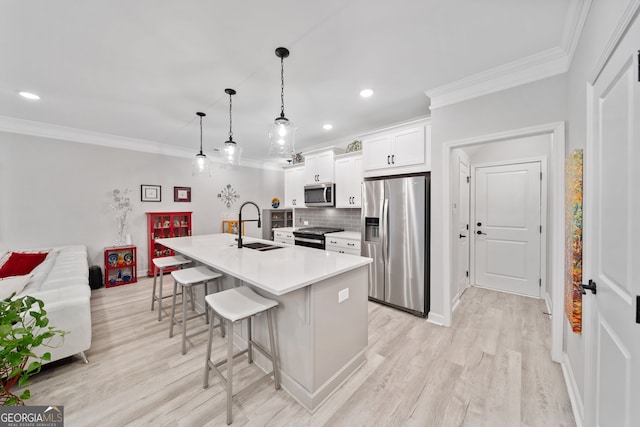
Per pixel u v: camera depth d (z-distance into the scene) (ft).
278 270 5.42
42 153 11.51
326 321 5.30
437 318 8.59
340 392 5.46
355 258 6.70
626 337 2.92
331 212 15.38
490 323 8.60
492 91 7.31
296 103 9.43
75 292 6.56
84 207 12.59
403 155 9.93
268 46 6.08
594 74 4.00
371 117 11.05
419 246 9.18
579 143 5.00
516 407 5.00
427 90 8.41
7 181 10.74
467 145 7.91
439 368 6.23
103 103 9.17
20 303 2.89
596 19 4.02
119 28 5.39
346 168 13.04
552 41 5.87
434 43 5.99
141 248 14.40
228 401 4.65
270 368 6.05
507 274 11.68
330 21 5.26
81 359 6.61
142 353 6.93
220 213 17.99
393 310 9.84
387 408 5.02
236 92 8.41
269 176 21.13
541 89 6.55
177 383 5.74
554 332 6.40
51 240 11.73
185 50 6.19
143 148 14.47
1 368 2.67
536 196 10.97
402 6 4.87
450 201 8.38
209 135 13.38
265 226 19.90
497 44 6.02
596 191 4.01
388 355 6.79
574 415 4.75
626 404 2.90
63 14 4.94
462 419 4.75
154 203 14.89
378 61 6.73
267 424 4.67
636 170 2.72
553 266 6.40
